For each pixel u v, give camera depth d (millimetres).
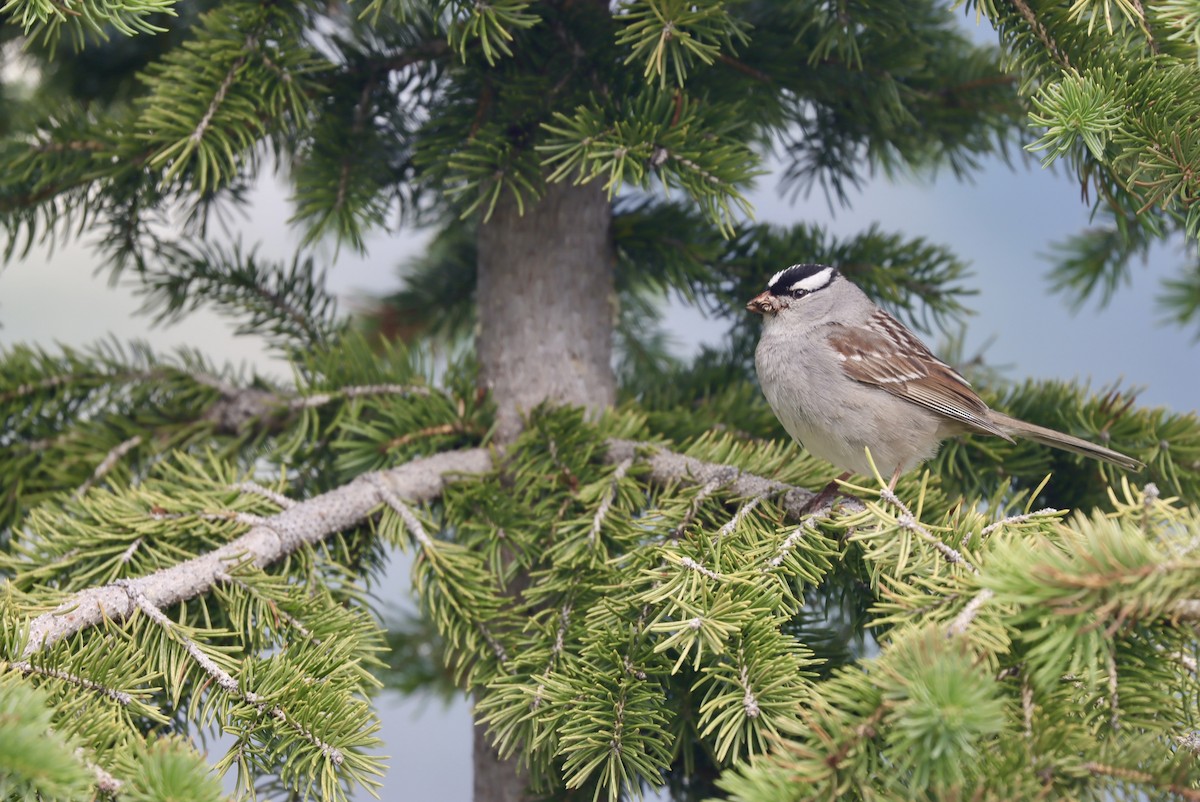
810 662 4430
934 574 4262
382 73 6660
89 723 3965
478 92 6387
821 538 5094
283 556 5566
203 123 5578
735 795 3762
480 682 5465
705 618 4398
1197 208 4992
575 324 6984
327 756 4332
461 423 6664
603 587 5055
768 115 6906
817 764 3680
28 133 6266
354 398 6758
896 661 3709
